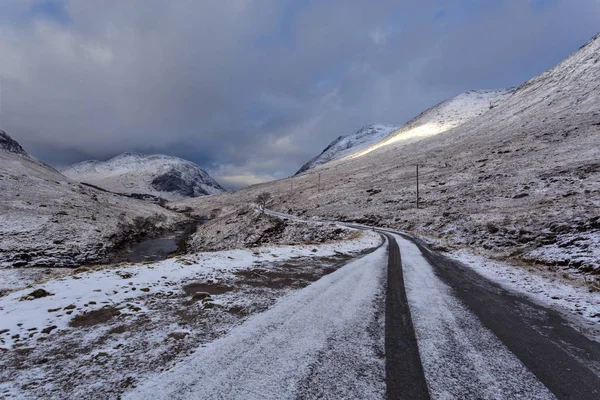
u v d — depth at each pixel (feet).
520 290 27.22
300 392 9.50
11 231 155.84
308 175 449.06
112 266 29.40
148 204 399.85
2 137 482.28
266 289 23.18
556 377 11.13
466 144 269.64
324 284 25.05
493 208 105.50
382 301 20.56
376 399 9.23
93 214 235.20
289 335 14.03
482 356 12.62
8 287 70.59
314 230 137.08
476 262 45.06
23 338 13.35
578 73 297.33
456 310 19.21
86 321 15.76
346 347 12.93
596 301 23.22
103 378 10.20
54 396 9.16
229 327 15.03
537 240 57.21
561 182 112.78
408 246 63.72
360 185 242.78
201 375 10.41
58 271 85.81
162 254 152.15
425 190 172.65
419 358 12.16
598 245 42.22
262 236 156.56
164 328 14.87
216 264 32.48
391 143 490.49
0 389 9.45
